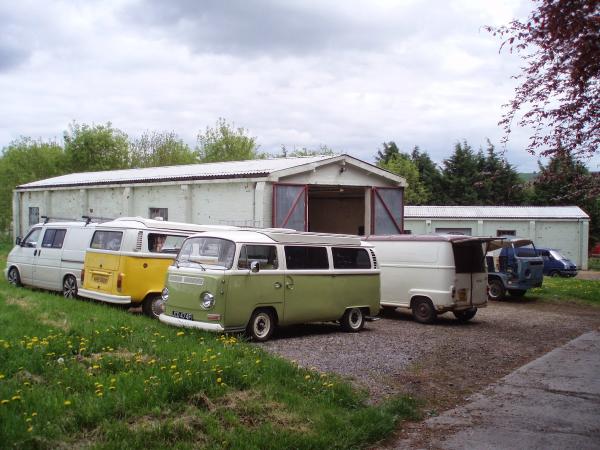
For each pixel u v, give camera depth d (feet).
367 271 38.29
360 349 31.68
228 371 22.06
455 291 42.78
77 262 42.14
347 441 18.17
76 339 26.45
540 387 25.89
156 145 152.25
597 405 23.27
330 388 22.36
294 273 33.63
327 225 75.25
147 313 37.27
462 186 162.40
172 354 24.66
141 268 36.96
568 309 55.57
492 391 25.14
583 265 111.65
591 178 30.42
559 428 20.53
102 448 15.71
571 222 111.75
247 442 17.03
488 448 18.61
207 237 32.27
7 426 16.16
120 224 38.01
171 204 65.67
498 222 113.09
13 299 39.60
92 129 134.10
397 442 19.10
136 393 19.19
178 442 16.69
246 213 56.75
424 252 43.80
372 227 64.64
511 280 60.39
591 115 24.68
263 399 20.47
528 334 40.06
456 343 35.29
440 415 21.88
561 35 21.40
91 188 77.00
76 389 19.98
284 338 33.86
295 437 17.62
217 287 29.96
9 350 23.53
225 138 155.43
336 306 36.19
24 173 131.23
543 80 24.47
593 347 35.47
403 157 179.42
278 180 55.77
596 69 21.93
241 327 30.89
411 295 44.09
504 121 26.58
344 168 61.26
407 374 27.12
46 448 15.69
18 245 49.37
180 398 19.76
